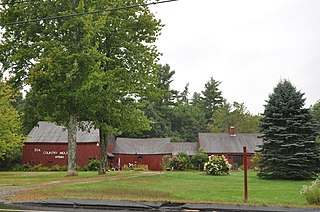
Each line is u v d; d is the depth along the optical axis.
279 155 29.88
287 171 29.64
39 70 23.31
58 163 52.97
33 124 29.44
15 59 24.17
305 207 11.70
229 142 60.78
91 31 23.84
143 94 30.03
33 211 10.34
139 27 29.47
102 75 23.53
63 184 18.75
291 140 30.42
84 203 11.99
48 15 25.08
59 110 25.97
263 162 30.83
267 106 32.38
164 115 78.00
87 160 52.78
